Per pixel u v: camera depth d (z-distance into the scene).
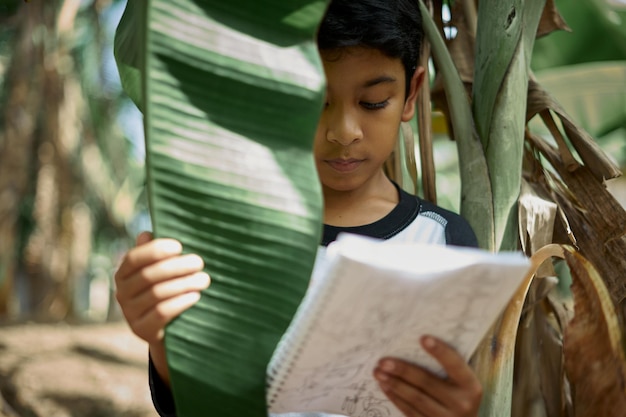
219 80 0.78
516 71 1.32
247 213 0.77
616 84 3.25
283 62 0.78
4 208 7.20
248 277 0.77
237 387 0.76
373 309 0.80
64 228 7.96
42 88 6.86
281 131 0.78
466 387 0.88
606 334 1.09
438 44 1.37
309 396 0.90
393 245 0.77
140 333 0.80
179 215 0.77
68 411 4.36
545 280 1.45
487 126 1.33
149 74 0.77
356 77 1.14
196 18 0.79
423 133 1.51
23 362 4.94
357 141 1.17
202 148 0.77
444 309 0.83
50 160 7.35
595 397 1.10
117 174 8.43
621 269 1.43
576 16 3.38
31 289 8.28
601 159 1.44
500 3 1.33
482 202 1.32
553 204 1.36
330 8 1.13
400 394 0.90
